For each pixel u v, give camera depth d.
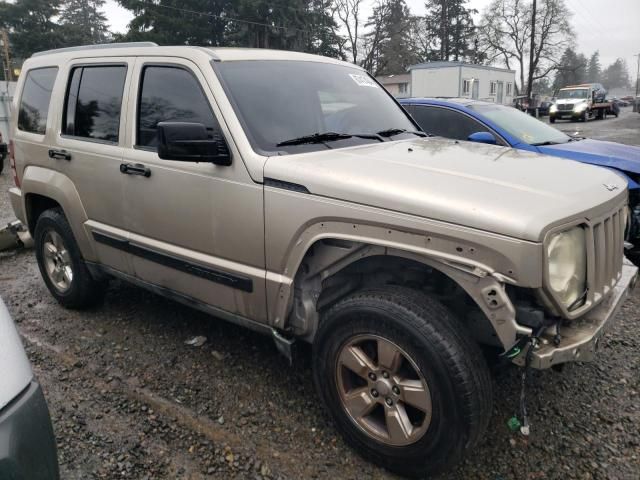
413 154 2.99
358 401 2.64
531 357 2.21
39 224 4.44
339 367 2.68
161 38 34.56
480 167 2.74
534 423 2.98
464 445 2.33
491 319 2.22
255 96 3.15
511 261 2.11
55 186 4.08
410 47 56.22
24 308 4.59
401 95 53.72
